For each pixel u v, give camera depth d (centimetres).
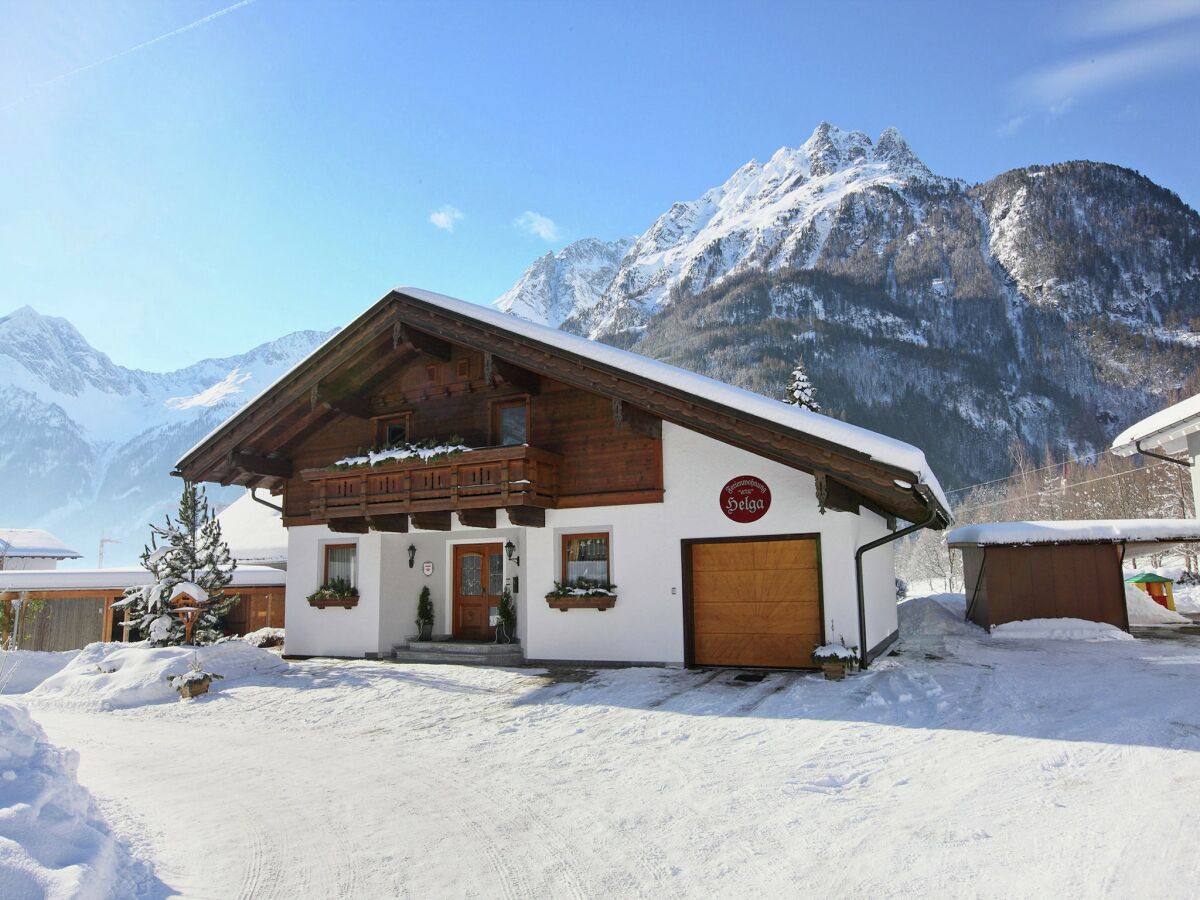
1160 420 1909
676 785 720
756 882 493
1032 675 1162
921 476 1080
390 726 1059
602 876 516
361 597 1661
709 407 1216
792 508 1309
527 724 1010
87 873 461
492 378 1507
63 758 602
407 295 1472
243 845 598
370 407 1705
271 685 1382
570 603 1420
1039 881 463
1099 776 668
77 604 2369
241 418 1633
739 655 1332
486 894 493
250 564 2516
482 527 1529
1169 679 1092
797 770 746
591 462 1466
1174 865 472
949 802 627
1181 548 3712
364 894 497
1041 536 1716
